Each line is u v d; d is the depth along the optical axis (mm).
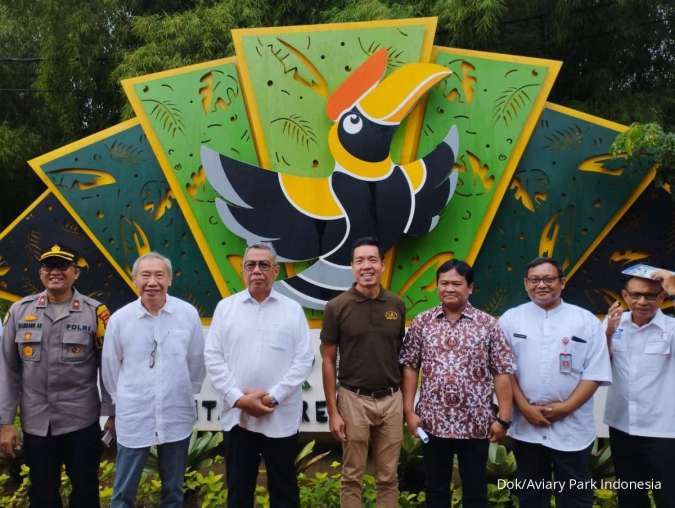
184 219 5203
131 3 9055
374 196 4836
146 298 3207
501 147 4977
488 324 3172
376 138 4895
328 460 4914
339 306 3299
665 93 7758
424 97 5078
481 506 3051
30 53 9969
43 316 3291
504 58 5020
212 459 4629
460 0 6586
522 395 3186
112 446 5086
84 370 3305
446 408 3090
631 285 3256
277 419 3180
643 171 4812
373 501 3785
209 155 4910
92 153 5254
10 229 5301
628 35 7488
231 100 5176
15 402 3332
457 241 4953
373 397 3232
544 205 4973
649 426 3221
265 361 3172
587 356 3133
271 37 5152
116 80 8492
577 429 3111
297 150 5070
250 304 3254
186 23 7812
